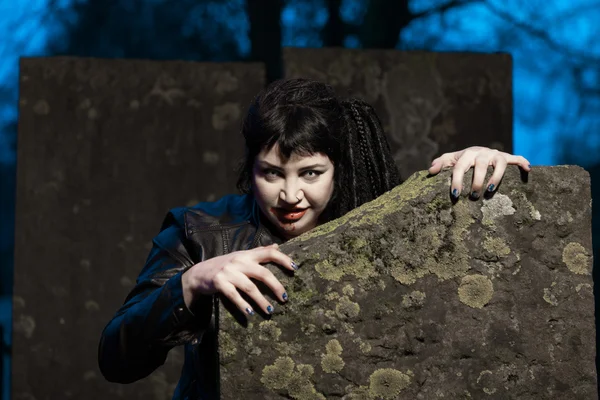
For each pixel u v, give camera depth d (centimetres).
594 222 941
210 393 172
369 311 147
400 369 147
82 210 389
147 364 165
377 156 192
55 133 390
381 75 409
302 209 171
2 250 1269
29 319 382
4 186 1265
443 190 151
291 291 146
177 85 399
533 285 151
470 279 150
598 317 663
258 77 405
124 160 393
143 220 392
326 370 146
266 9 923
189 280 152
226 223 184
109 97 394
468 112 415
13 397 379
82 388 381
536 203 152
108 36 1035
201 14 1034
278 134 165
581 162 1030
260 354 146
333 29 964
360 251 148
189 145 398
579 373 152
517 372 150
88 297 386
